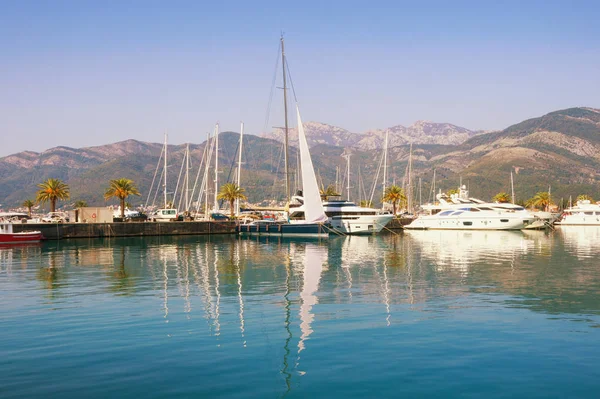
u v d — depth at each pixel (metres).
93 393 14.22
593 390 14.31
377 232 86.31
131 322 22.00
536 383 14.81
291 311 24.14
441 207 106.25
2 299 27.53
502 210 95.38
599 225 115.31
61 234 82.06
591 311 23.78
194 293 29.31
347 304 25.75
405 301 26.45
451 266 41.69
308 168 78.94
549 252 53.50
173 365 16.39
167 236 89.69
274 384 14.81
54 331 20.52
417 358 16.92
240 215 109.50
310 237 79.06
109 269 41.16
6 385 14.78
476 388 14.49
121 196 108.06
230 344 18.66
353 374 15.57
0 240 69.69
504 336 19.47
